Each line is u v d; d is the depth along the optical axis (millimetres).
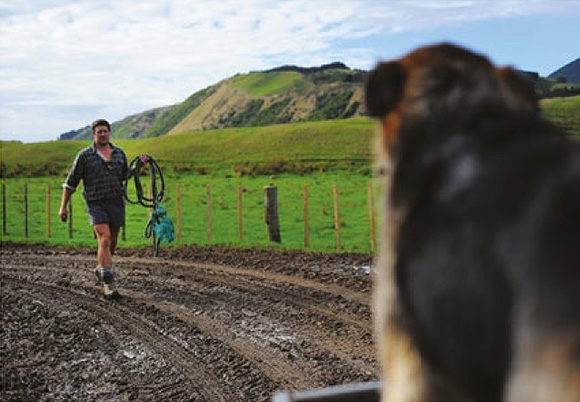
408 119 2123
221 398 7219
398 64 2250
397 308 2057
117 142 76250
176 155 62969
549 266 1564
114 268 15289
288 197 34906
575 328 1453
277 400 3814
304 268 14445
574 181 1667
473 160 1902
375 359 8195
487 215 1759
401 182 2070
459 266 1773
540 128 1978
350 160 53562
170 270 14805
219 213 29297
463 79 2113
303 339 9094
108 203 11906
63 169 56125
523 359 1540
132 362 8461
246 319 10242
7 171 54219
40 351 8930
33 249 19766
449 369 1889
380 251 2234
